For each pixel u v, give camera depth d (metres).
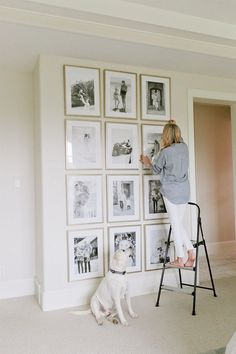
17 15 2.38
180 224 3.09
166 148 3.06
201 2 2.59
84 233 3.13
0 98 3.36
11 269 3.34
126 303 3.01
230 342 1.41
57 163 3.05
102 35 2.65
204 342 2.27
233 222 5.31
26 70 3.40
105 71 3.25
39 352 2.16
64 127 3.08
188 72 3.61
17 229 3.38
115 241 3.25
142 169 3.39
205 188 5.19
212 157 5.27
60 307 2.99
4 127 3.37
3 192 3.35
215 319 2.66
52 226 3.02
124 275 2.68
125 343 2.27
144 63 3.30
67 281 3.05
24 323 2.64
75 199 3.10
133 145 3.35
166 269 3.45
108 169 3.24
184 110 3.61
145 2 2.58
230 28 3.00
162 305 2.99
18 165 3.41
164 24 2.71
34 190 3.45
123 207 3.29
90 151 3.17
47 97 3.02
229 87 3.86
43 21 2.46
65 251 3.06
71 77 3.11
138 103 3.38
